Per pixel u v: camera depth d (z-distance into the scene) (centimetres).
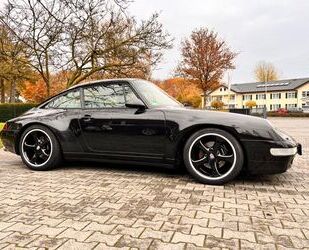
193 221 253
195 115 374
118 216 263
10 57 1056
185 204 295
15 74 1606
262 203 301
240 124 356
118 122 403
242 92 7975
